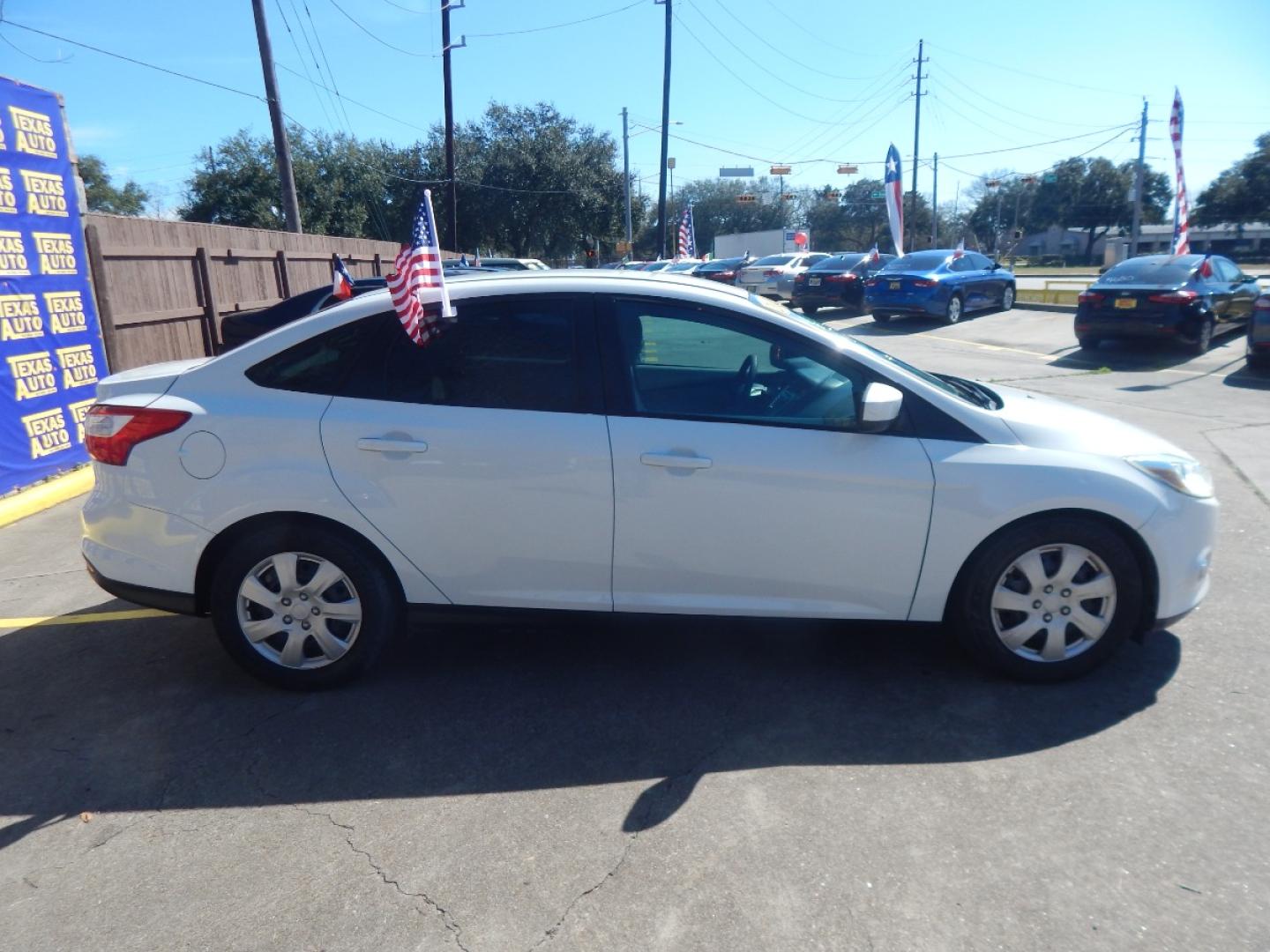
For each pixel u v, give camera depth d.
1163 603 3.76
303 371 3.78
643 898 2.67
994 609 3.76
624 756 3.42
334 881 2.78
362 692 3.94
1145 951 2.42
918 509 3.67
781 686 3.93
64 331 7.72
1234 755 3.32
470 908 2.65
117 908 2.69
